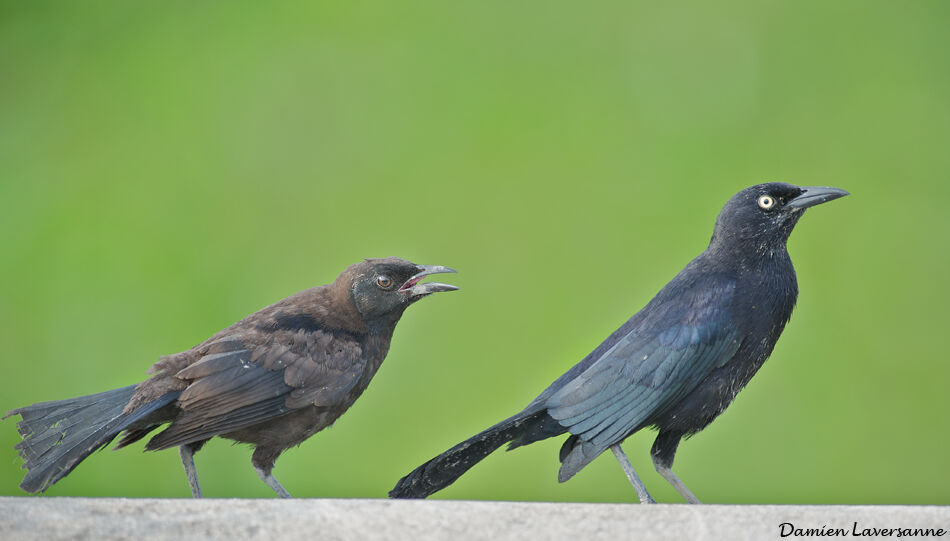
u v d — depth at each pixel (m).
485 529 8.27
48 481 11.23
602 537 8.30
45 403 11.79
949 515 8.32
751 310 11.92
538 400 11.63
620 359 11.66
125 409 11.76
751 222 12.15
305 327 12.60
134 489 16.75
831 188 12.18
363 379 12.88
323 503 8.50
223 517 8.38
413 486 11.34
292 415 12.40
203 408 11.90
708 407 11.95
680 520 8.38
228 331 12.54
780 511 8.50
